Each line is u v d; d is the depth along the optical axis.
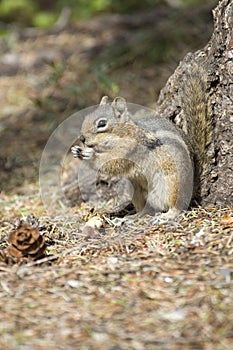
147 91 17.98
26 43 23.97
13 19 26.72
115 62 19.97
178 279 7.77
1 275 8.23
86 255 8.95
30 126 17.89
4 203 12.94
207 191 10.36
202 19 20.75
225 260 8.16
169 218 10.06
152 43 20.22
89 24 24.11
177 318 6.91
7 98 20.16
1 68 22.34
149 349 6.36
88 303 7.38
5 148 16.64
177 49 19.77
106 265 8.38
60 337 6.66
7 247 9.19
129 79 18.95
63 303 7.41
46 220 10.85
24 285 7.91
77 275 8.11
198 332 6.63
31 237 8.79
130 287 7.69
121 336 6.63
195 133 10.35
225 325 6.70
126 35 21.92
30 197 13.22
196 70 10.38
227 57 9.88
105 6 25.17
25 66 22.09
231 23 9.83
